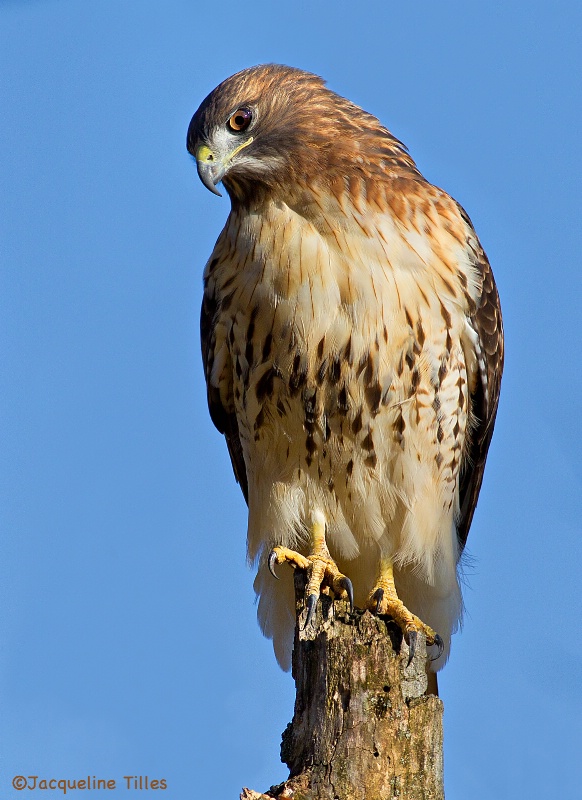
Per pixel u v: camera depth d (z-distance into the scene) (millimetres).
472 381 12594
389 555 12484
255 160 11555
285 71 11992
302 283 11438
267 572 12977
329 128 11641
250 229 11727
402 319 11477
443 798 9289
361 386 11641
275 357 11773
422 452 12039
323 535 12266
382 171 11688
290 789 9062
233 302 11961
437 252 11719
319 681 9492
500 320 12805
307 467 12219
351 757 9156
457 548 13133
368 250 11398
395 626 9898
